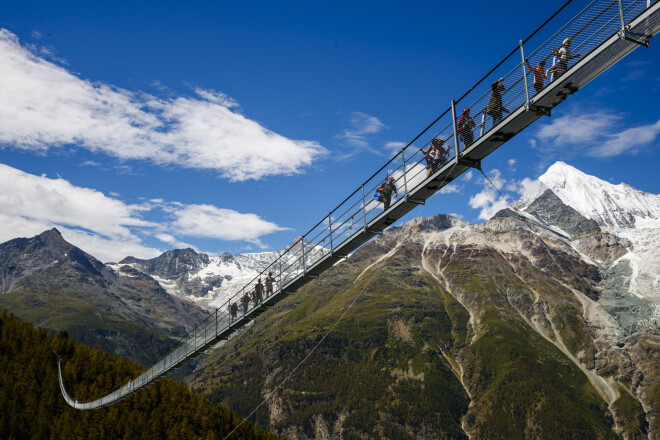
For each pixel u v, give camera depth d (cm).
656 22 2873
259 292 5762
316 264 5022
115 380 17062
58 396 16088
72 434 14850
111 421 15712
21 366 16788
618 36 2941
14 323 18662
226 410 18838
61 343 18300
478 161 3800
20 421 14812
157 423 16038
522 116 3381
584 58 3066
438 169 3891
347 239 4700
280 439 18512
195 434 16775
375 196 4459
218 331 6091
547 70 3281
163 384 18238
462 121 3725
